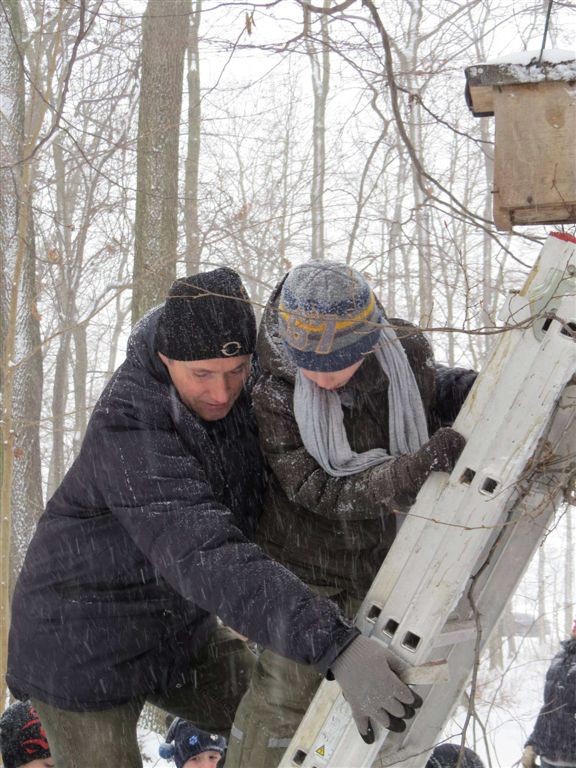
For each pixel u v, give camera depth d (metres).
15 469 8.22
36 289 8.67
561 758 4.12
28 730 3.04
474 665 2.04
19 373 8.21
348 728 1.95
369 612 1.99
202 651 2.80
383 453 2.18
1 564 5.43
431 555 1.93
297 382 2.18
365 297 2.06
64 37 6.88
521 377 1.90
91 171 9.33
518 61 1.96
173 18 7.39
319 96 11.08
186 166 10.14
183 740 3.45
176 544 2.02
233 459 2.41
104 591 2.42
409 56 5.47
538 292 1.89
